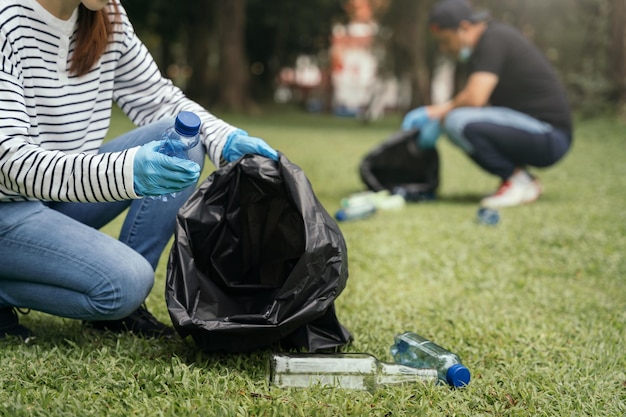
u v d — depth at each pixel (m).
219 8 21.69
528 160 5.80
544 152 5.76
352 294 3.20
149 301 2.90
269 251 2.23
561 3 21.91
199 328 1.97
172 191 1.92
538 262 3.93
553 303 3.16
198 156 2.34
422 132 6.03
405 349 2.36
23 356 2.11
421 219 5.09
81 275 2.06
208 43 24.20
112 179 1.88
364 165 6.05
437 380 2.12
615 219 5.12
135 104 2.48
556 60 23.30
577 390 2.12
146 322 2.43
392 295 3.21
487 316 2.92
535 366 2.32
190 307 2.04
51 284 2.12
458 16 5.70
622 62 14.59
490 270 3.73
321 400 1.88
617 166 8.51
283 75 41.34
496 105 6.00
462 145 5.86
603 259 3.95
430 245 4.25
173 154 1.92
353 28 46.19
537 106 5.79
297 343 2.24
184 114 1.94
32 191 1.93
